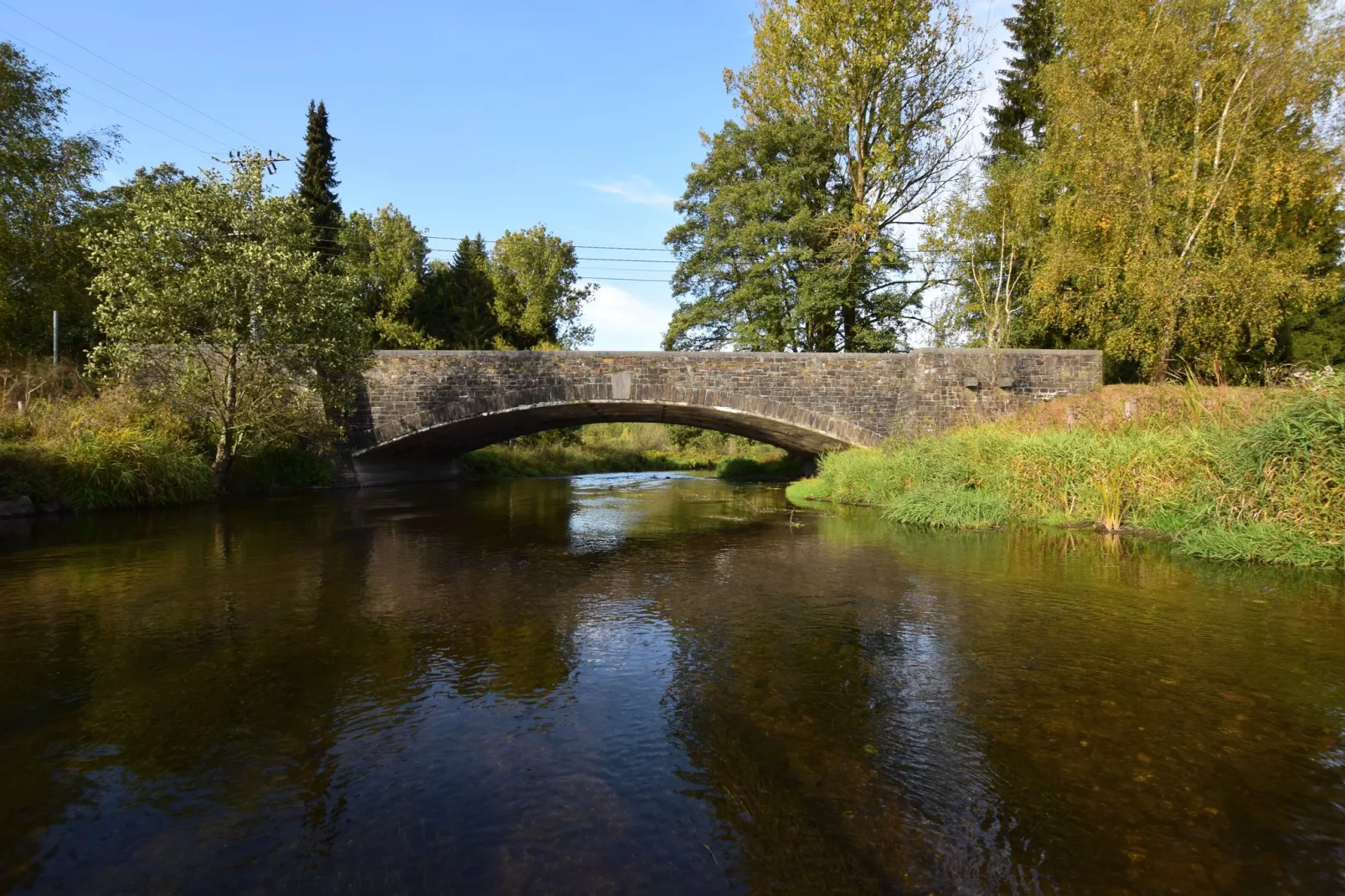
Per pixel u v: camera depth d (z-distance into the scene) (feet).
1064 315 68.90
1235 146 59.98
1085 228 64.59
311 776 10.62
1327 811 9.69
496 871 8.30
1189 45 60.49
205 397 51.13
